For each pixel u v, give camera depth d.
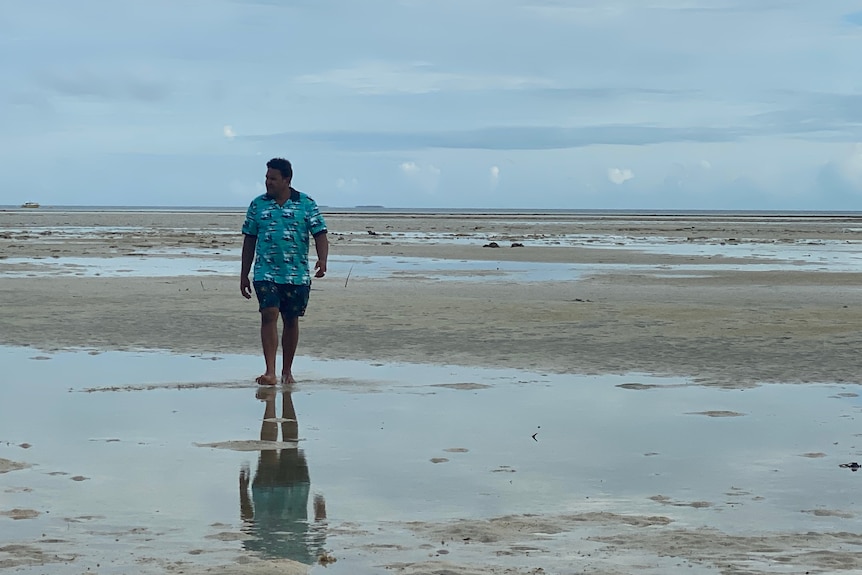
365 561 5.10
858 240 58.91
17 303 17.91
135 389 10.02
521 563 5.09
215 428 8.30
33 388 10.04
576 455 7.44
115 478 6.73
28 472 6.87
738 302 19.33
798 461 7.30
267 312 10.45
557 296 20.52
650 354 12.41
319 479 6.77
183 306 17.64
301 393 9.91
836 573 4.95
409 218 130.88
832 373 11.10
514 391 10.02
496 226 88.69
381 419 8.69
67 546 5.31
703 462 7.25
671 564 5.09
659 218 150.62
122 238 51.19
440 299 19.41
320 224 10.71
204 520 5.82
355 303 18.41
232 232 63.56
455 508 6.12
